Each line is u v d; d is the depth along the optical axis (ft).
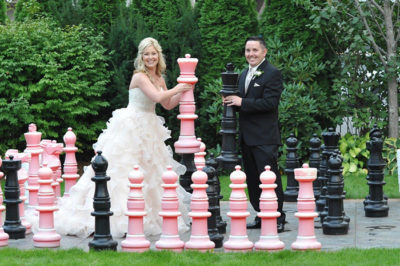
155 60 27.71
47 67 43.65
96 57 44.27
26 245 25.29
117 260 21.63
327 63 44.39
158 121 28.19
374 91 46.55
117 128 27.27
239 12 44.91
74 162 31.22
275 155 26.81
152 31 47.16
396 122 44.09
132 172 23.27
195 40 44.70
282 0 44.73
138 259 21.81
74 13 47.62
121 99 44.57
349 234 26.48
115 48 45.80
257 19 45.73
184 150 28.04
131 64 45.32
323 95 44.01
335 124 45.11
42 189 25.02
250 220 29.89
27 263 21.74
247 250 22.93
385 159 42.57
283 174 43.78
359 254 22.18
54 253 22.99
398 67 42.83
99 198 23.22
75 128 45.01
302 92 44.19
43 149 30.86
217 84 43.57
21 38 43.73
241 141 27.14
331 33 45.42
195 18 45.98
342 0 44.80
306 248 22.75
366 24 42.55
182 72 27.78
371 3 44.45
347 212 31.32
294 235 26.45
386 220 29.30
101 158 23.26
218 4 44.73
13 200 26.32
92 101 45.19
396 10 45.91
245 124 26.91
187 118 27.91
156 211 27.45
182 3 46.80
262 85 26.58
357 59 45.06
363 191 36.29
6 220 26.53
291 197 34.81
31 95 44.24
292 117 42.98
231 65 26.81
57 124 44.32
